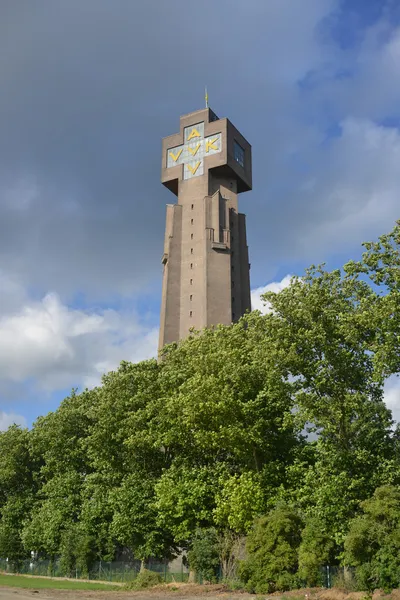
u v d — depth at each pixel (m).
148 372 55.12
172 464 50.28
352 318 38.50
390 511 30.62
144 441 50.69
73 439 62.22
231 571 40.53
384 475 38.00
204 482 46.56
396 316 35.72
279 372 42.38
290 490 42.88
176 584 42.03
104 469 56.00
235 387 46.94
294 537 36.28
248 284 118.69
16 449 71.81
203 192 119.38
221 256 113.31
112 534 55.31
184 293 112.44
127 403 53.59
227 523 43.47
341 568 35.25
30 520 71.00
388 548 29.62
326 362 40.88
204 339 54.28
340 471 39.59
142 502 50.25
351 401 39.47
